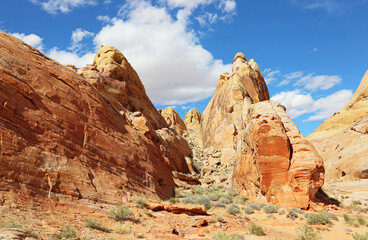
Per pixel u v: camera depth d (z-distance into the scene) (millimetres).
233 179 38000
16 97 14211
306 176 25078
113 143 21500
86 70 37625
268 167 27234
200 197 26078
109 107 26453
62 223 11078
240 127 55000
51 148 14773
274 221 20703
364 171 38656
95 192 15617
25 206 10867
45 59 20250
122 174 20188
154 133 36094
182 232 13844
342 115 77750
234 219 18469
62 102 18000
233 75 69562
